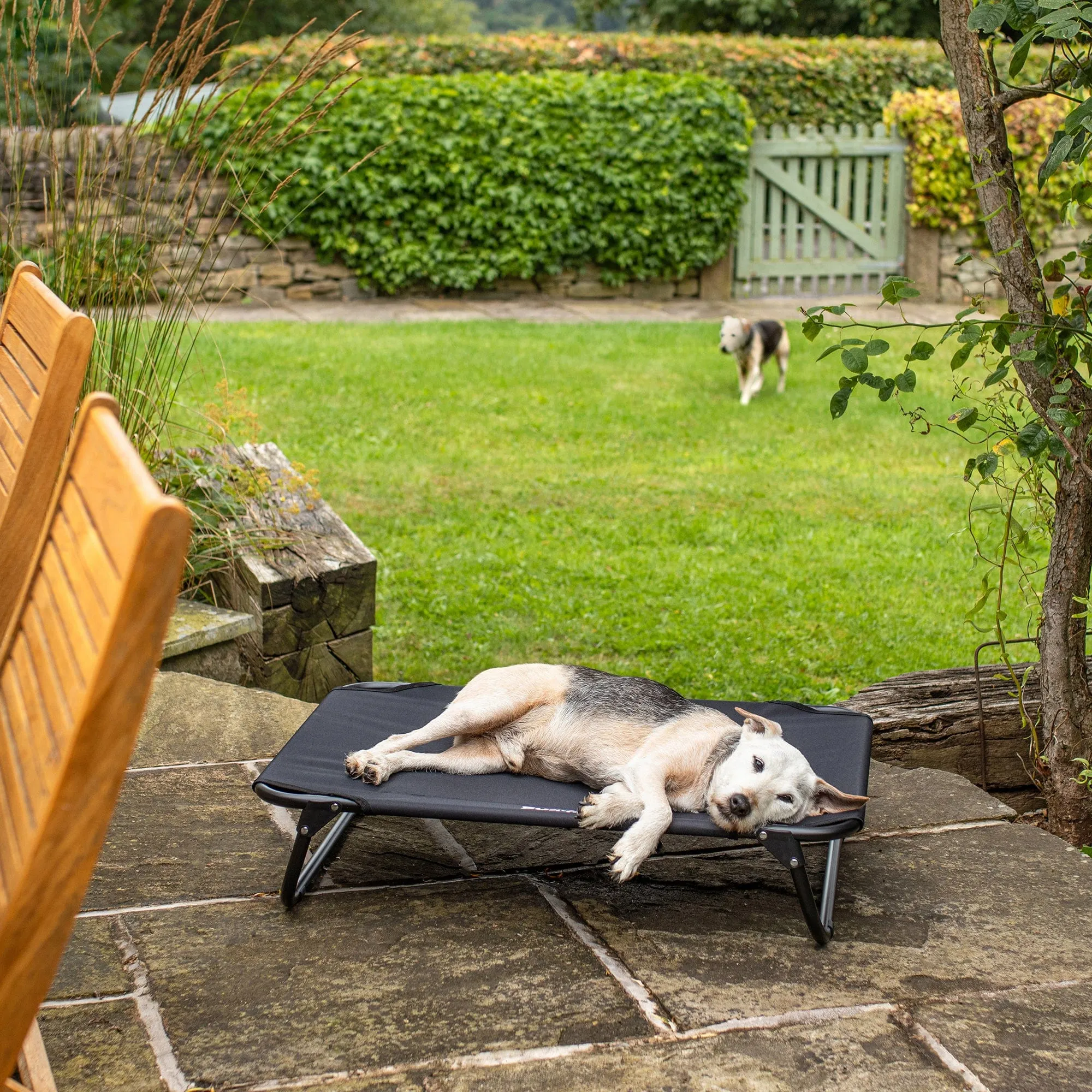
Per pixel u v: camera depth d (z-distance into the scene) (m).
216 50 4.13
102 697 1.13
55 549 1.43
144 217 4.16
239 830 2.94
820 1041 2.13
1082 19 2.52
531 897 2.66
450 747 2.80
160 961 2.34
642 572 5.95
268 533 4.34
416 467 7.43
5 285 4.07
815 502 7.09
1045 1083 2.02
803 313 3.03
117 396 4.12
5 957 1.16
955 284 13.84
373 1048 2.08
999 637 3.46
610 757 2.63
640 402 9.12
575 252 13.14
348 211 12.31
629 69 13.70
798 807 2.45
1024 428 3.01
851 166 13.89
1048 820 3.48
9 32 4.00
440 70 13.23
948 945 2.50
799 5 21.38
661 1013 2.21
